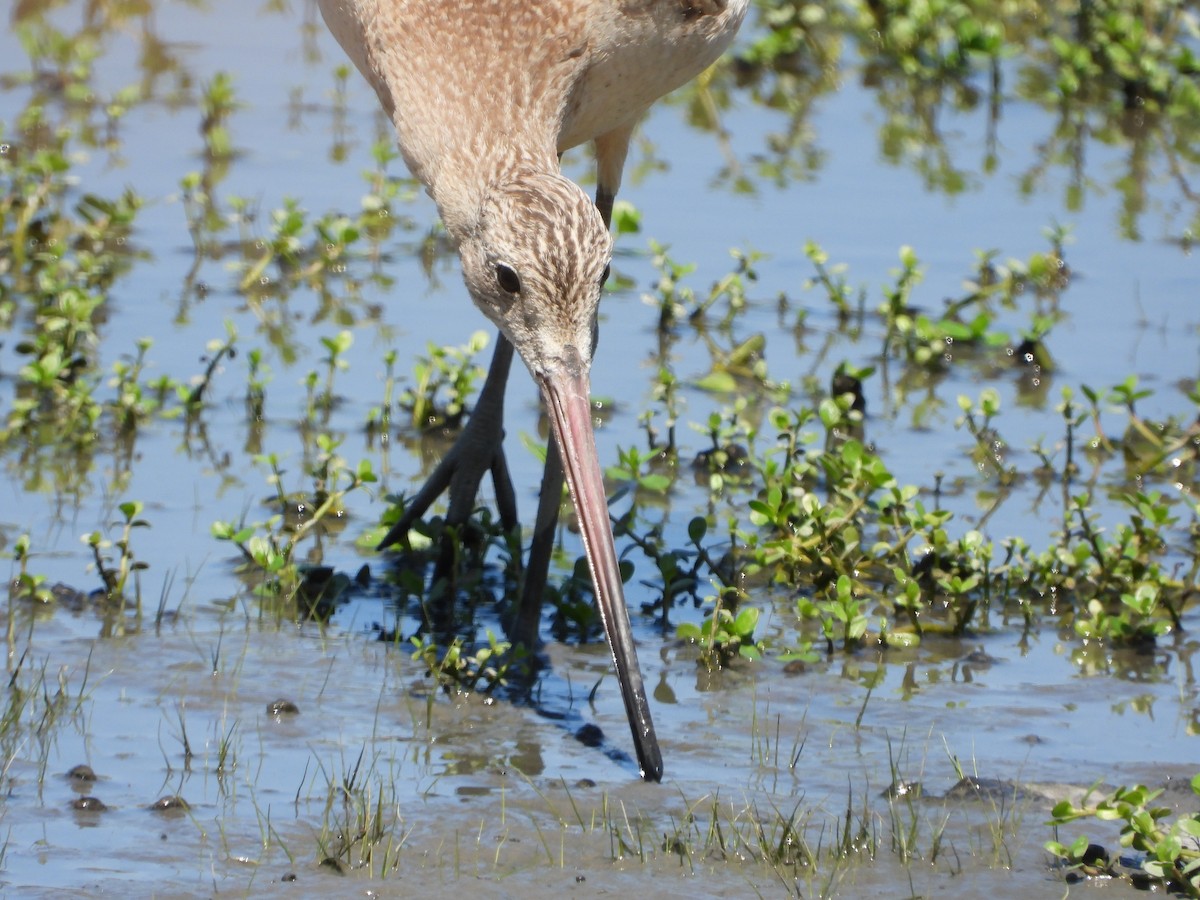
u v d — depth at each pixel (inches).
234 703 460.1
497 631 513.3
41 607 507.8
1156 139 946.7
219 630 501.0
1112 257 804.6
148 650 486.3
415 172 520.1
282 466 609.9
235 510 576.7
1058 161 918.4
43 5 1059.3
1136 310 754.8
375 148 823.1
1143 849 384.8
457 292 759.7
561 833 401.7
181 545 552.4
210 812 406.0
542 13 509.0
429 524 554.9
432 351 641.0
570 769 435.2
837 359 713.0
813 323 745.0
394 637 504.4
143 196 823.7
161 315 717.9
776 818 411.5
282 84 992.2
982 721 463.5
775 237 817.5
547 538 500.1
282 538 559.8
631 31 525.7
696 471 621.9
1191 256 807.7
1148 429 642.2
